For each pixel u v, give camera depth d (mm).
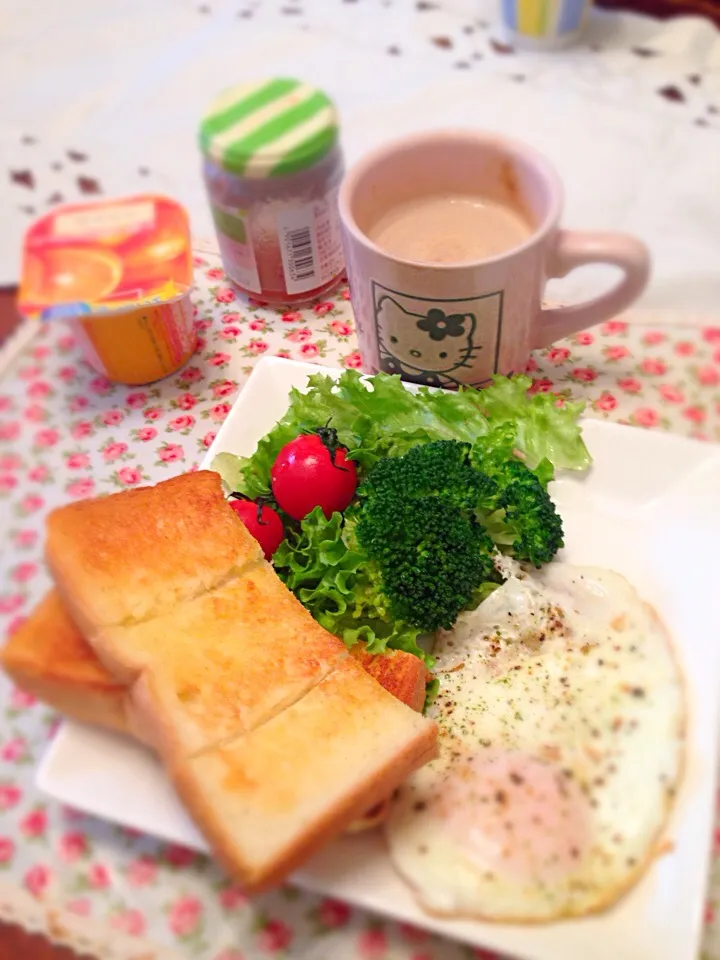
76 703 242
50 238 342
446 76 461
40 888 240
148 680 229
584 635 259
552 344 347
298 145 323
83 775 238
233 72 485
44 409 354
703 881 208
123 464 334
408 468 271
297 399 309
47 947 229
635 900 209
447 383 321
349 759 221
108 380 361
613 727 239
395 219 322
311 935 229
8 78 500
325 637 247
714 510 278
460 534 258
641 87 440
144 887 239
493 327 295
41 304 316
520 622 264
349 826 220
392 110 447
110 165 442
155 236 341
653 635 253
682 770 227
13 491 326
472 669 260
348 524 281
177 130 456
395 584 254
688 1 481
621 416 332
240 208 338
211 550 260
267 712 229
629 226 376
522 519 266
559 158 408
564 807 225
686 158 403
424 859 218
